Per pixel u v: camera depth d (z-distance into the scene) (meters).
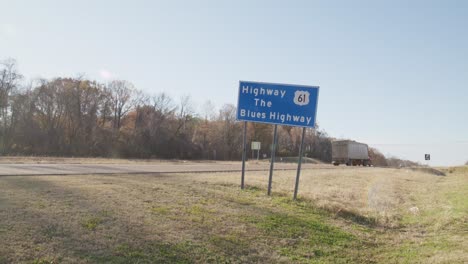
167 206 9.44
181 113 76.75
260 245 7.21
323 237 8.22
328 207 11.12
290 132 92.38
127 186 12.07
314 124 12.73
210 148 75.25
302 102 12.96
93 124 62.47
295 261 6.55
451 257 6.90
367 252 7.49
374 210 11.46
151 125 66.81
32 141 52.16
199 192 12.16
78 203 8.77
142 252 6.05
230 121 81.06
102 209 8.38
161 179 15.12
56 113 59.03
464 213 11.03
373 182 21.50
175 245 6.56
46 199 8.94
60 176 14.11
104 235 6.60
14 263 5.10
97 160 30.27
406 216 11.41
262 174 22.19
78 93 61.34
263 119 13.45
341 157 55.75
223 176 18.34
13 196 9.03
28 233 6.27
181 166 27.12
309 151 93.75
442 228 9.62
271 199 12.17
